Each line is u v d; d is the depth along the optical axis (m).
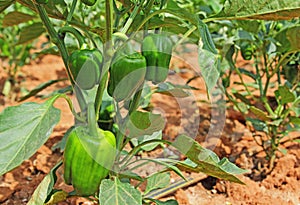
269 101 1.86
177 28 1.02
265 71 1.36
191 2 1.58
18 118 0.76
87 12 1.50
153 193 1.23
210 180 1.34
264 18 0.85
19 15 1.20
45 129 0.76
